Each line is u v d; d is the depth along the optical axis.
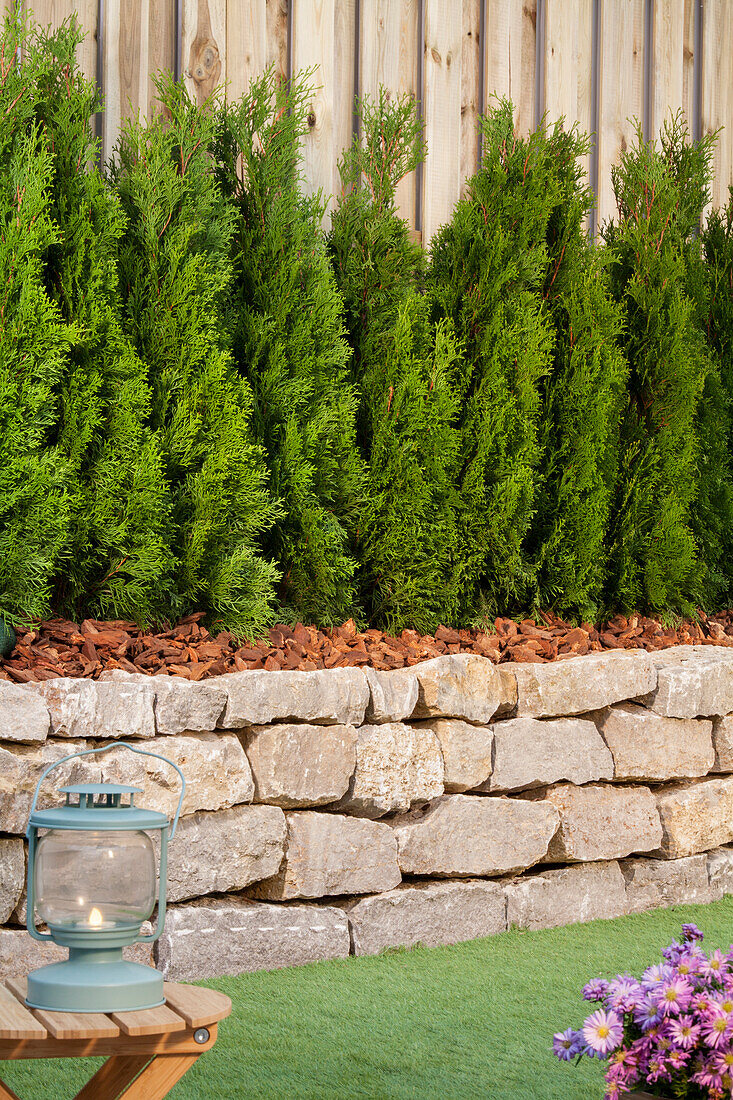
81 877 2.19
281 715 4.38
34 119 4.83
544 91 7.09
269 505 5.23
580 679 5.26
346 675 4.59
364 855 4.53
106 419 4.82
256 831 4.27
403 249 6.02
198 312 5.06
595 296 6.37
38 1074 3.14
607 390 6.27
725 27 8.00
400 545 5.71
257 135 5.95
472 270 6.15
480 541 5.91
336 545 5.49
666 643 6.22
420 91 6.62
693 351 6.96
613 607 6.63
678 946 2.66
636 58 7.53
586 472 6.14
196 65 5.77
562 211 6.45
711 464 7.16
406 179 6.55
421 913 4.63
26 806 3.78
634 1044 2.42
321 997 3.89
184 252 5.09
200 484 4.97
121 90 5.52
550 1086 3.14
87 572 4.86
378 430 5.75
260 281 5.50
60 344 4.60
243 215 5.68
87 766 3.91
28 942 3.76
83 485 4.80
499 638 5.68
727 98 8.02
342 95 6.34
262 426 5.39
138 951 4.00
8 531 4.50
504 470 5.94
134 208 5.18
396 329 5.78
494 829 4.90
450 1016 3.72
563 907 5.08
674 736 5.54
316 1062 3.28
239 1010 3.73
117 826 2.19
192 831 4.12
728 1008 2.38
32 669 4.17
